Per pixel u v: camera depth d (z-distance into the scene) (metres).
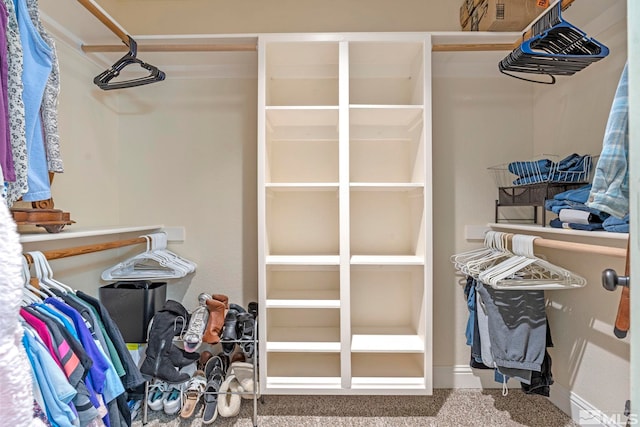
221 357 2.33
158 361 1.92
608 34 1.85
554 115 2.27
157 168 2.52
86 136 2.18
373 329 2.38
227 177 2.52
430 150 2.02
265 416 2.05
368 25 2.48
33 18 1.27
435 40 2.12
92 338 1.34
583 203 1.61
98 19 1.79
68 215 1.64
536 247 2.22
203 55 2.34
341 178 2.01
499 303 1.90
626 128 1.18
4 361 0.49
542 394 2.00
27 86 1.18
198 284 2.51
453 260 2.46
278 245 2.49
